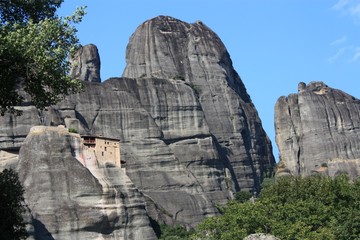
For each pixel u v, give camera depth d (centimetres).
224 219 13112
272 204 13550
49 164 18988
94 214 18600
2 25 6009
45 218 18225
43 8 6456
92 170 19538
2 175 7000
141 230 19375
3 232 6656
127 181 19938
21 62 5853
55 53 5956
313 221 12800
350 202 13525
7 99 6097
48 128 19562
